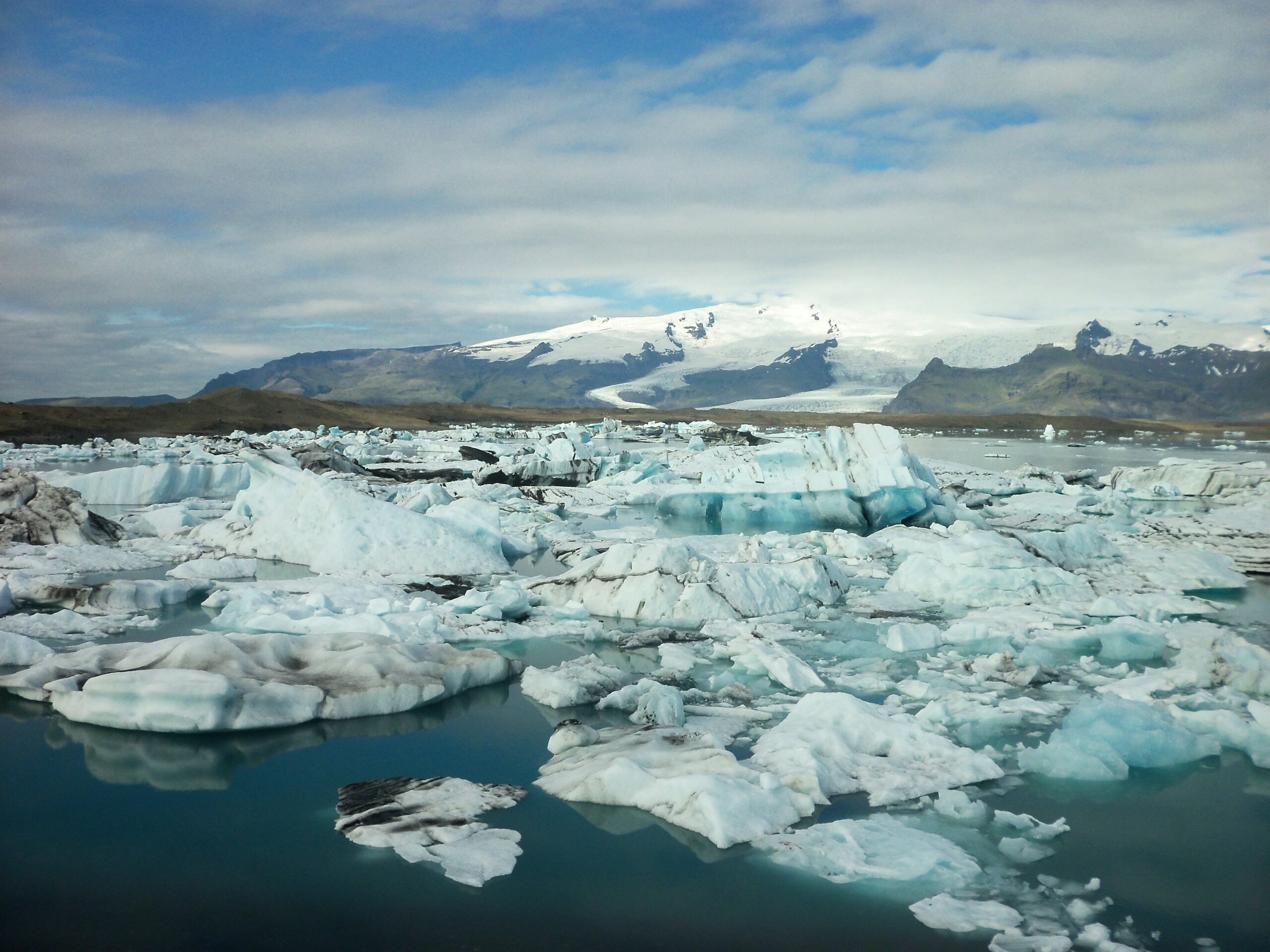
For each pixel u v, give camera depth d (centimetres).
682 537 1647
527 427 8819
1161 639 940
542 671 792
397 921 418
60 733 666
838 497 1848
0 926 411
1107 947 398
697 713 721
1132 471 2714
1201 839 515
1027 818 530
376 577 1255
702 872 468
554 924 416
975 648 934
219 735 666
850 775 595
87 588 1048
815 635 987
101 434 5984
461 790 566
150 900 436
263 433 6831
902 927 419
